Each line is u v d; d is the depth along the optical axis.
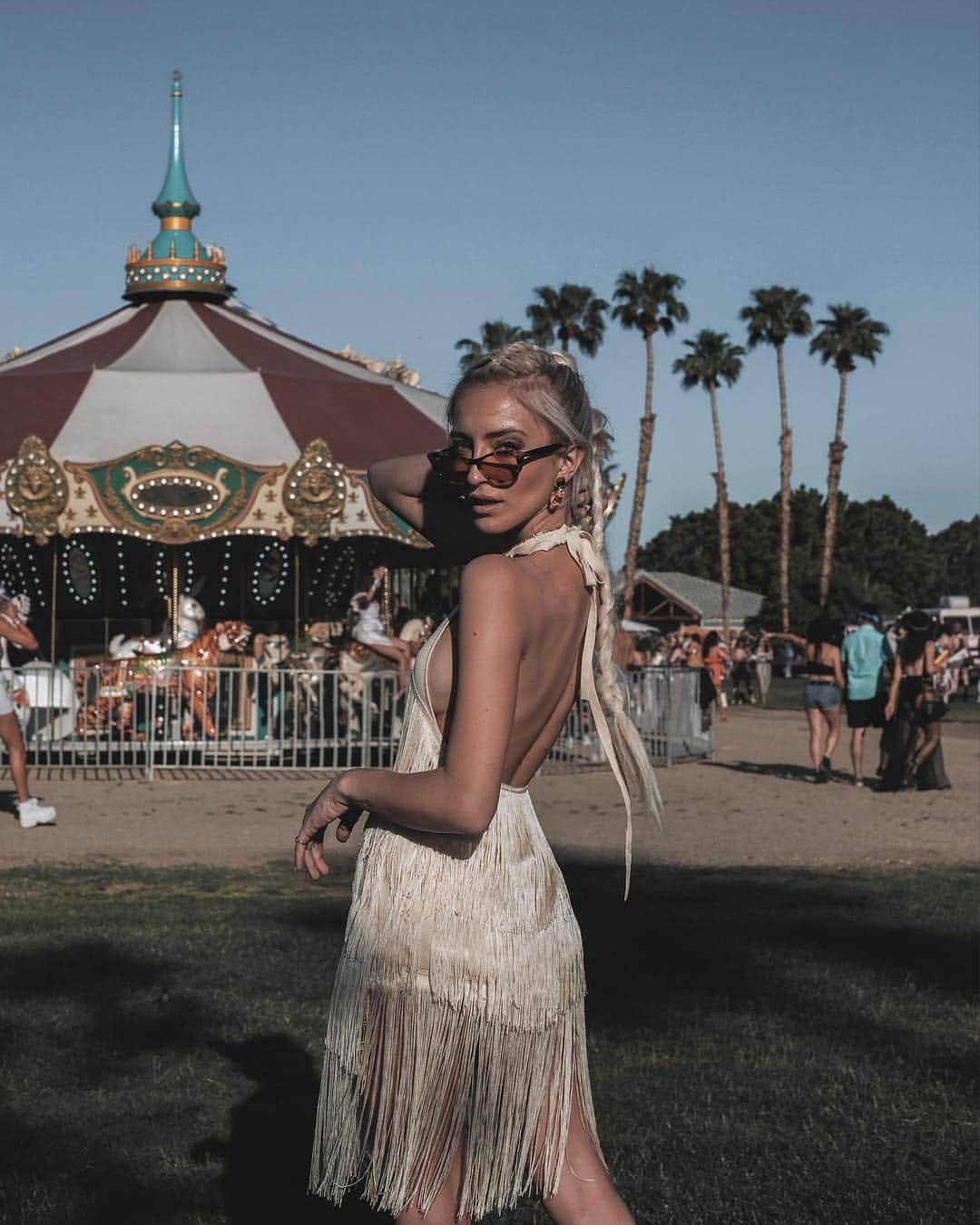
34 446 16.50
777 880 9.35
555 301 56.09
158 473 16.75
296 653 17.92
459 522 3.16
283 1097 4.86
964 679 36.50
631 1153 4.41
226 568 19.06
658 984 6.35
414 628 18.92
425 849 2.61
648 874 9.63
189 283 21.66
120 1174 4.21
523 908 2.62
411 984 2.56
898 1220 3.97
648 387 64.56
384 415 20.41
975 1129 4.62
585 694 2.73
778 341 66.12
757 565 97.00
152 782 14.92
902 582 100.44
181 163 22.36
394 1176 2.58
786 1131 4.60
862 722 14.98
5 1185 4.14
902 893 8.81
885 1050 5.44
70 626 18.86
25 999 5.96
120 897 8.56
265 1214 3.98
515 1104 2.60
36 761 16.34
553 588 2.67
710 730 18.06
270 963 6.61
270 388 19.61
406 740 2.67
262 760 16.80
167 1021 5.68
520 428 2.71
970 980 6.49
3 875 9.33
